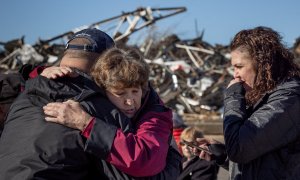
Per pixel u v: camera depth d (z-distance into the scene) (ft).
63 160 7.91
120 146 7.99
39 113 8.31
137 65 8.46
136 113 8.79
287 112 10.12
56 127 8.06
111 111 8.36
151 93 9.12
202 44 74.28
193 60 72.02
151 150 8.16
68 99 8.38
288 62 10.61
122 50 8.74
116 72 8.34
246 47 10.66
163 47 70.44
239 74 10.83
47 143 7.95
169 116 8.93
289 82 10.41
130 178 8.12
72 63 9.01
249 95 10.76
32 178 7.77
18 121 8.40
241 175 10.59
